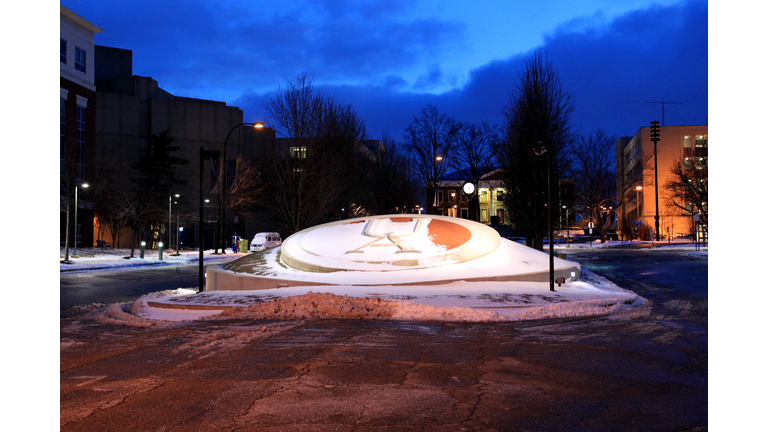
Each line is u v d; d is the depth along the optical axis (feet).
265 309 40.81
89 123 169.07
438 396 19.30
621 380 21.68
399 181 205.67
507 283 57.16
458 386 20.66
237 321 37.93
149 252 162.71
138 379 21.79
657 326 36.06
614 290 60.95
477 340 30.53
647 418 16.98
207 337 31.40
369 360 25.18
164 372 22.94
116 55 251.39
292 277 59.72
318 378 21.83
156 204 188.65
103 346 29.14
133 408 17.98
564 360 25.36
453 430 15.83
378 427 16.05
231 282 62.85
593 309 43.47
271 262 70.85
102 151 195.72
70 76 160.35
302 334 32.35
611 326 36.04
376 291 50.57
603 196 246.47
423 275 58.70
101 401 18.76
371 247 69.21
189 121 232.53
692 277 77.97
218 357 25.90
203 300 46.24
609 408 17.99
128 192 181.37
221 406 18.13
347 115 151.02
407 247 68.18
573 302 45.09
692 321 38.70
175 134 229.86
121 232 211.61
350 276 59.26
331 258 66.13
